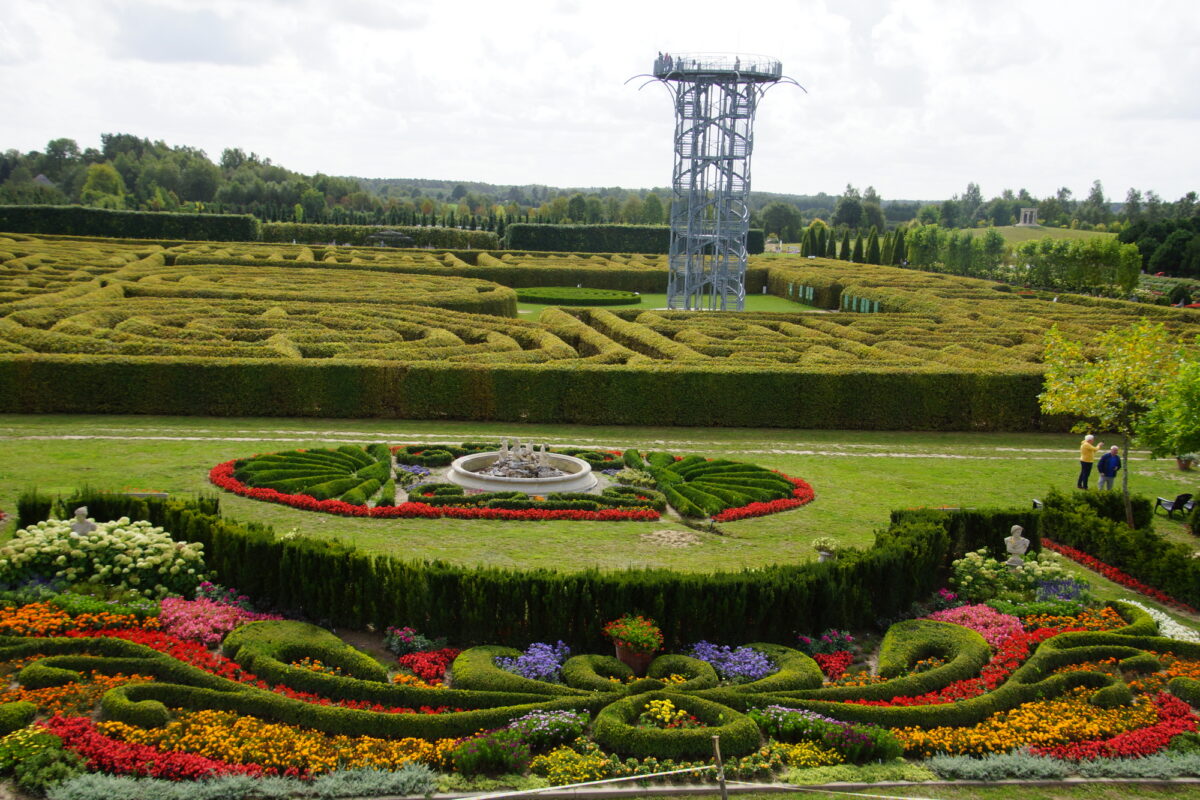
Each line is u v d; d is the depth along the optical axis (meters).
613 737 12.23
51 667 13.03
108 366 30.03
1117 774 12.51
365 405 31.36
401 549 19.14
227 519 18.23
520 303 67.75
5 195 147.75
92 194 154.12
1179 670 15.52
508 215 158.62
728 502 23.42
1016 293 69.56
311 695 13.27
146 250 70.44
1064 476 28.58
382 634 16.12
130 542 16.56
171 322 38.16
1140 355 22.08
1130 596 20.03
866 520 22.95
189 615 15.51
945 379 33.59
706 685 13.95
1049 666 15.34
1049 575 19.12
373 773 11.37
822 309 73.44
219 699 12.67
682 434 31.31
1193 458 31.12
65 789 10.54
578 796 11.34
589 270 78.50
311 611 16.33
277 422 30.27
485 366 31.73
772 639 16.38
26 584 15.90
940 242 101.19
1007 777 12.35
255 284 50.97
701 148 59.91
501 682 13.73
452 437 29.22
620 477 25.09
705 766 11.86
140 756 11.24
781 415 32.88
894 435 32.97
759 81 58.59
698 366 33.22
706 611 15.84
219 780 11.05
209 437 27.62
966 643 16.05
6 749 10.87
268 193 174.38
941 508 21.05
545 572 15.90
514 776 11.64
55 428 27.89
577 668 14.34
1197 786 12.41
